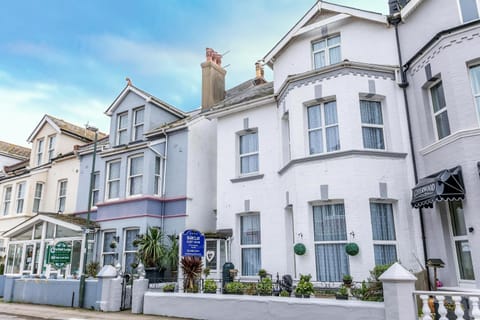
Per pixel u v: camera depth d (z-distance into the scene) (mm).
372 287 8312
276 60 14953
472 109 9359
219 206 14844
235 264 13797
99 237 16406
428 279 9773
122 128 18625
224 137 15469
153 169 16031
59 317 10195
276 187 13469
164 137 16953
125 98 18766
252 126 14703
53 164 21453
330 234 11109
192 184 15852
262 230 13461
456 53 9812
